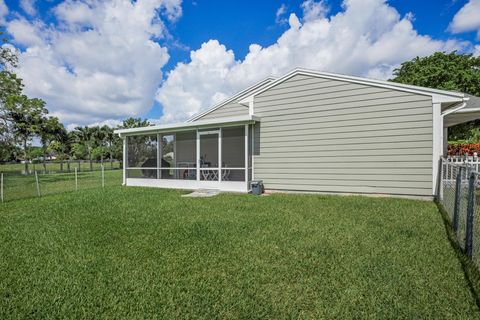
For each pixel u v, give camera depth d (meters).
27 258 3.28
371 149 7.36
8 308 2.21
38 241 3.93
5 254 3.43
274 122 8.78
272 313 2.08
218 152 9.87
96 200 7.39
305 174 8.28
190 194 8.48
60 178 16.27
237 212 5.60
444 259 2.98
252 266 2.91
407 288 2.38
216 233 4.14
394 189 7.09
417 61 20.81
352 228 4.27
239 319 2.02
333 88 7.85
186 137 11.14
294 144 8.45
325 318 2.01
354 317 2.01
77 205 6.72
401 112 6.98
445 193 5.71
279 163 8.70
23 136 20.25
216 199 7.35
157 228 4.48
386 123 7.16
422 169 6.77
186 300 2.29
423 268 2.77
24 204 7.21
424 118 6.73
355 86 7.55
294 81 8.45
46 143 25.27
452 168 4.91
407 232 4.00
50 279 2.70
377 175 7.29
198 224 4.66
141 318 2.05
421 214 5.14
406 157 6.94
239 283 2.54
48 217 5.48
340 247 3.44
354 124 7.57
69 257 3.28
